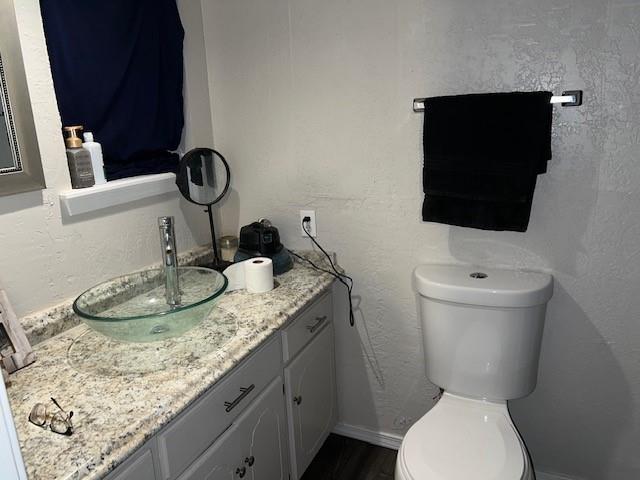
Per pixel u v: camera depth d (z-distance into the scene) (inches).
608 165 58.7
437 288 62.3
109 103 61.6
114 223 62.1
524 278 62.6
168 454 42.2
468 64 62.1
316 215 76.1
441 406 62.7
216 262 71.8
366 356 78.7
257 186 79.3
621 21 54.6
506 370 61.9
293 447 66.0
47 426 38.3
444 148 62.2
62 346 51.9
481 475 49.3
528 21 58.3
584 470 69.4
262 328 55.2
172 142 73.0
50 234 54.2
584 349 65.1
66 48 55.6
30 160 50.6
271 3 70.7
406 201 69.8
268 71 73.5
